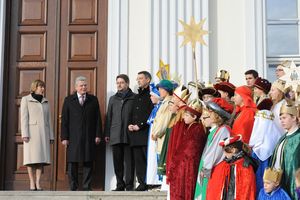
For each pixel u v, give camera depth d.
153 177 10.37
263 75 11.91
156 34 12.07
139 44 12.12
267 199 7.18
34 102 11.38
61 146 12.10
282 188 7.23
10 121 12.26
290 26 12.22
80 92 11.44
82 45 12.41
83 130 11.31
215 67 12.01
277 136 7.70
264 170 7.42
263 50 11.97
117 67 12.09
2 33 12.20
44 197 10.09
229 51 12.03
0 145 12.09
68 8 12.50
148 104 11.04
